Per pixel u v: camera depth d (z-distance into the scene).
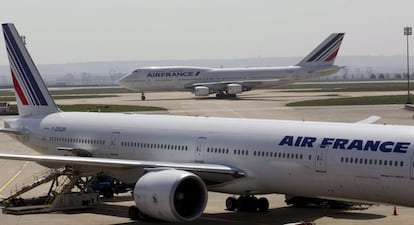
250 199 62.66
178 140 64.88
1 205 67.38
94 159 59.75
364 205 64.75
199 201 54.53
